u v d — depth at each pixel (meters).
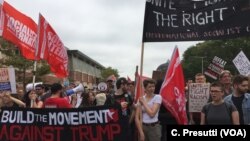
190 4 2.77
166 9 2.79
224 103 2.57
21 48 3.67
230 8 2.73
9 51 13.43
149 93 3.01
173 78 2.95
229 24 2.73
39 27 3.64
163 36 2.80
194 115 3.50
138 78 2.98
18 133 2.78
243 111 2.70
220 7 2.74
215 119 2.55
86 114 2.72
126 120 2.68
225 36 2.73
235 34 2.73
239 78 2.71
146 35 2.82
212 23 2.75
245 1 2.71
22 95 4.41
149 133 2.99
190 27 2.77
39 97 4.30
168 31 2.79
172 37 2.79
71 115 2.73
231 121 2.54
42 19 3.68
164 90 2.93
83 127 2.73
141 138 2.91
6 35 3.51
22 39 3.67
